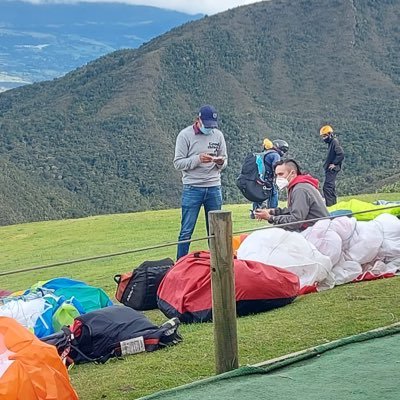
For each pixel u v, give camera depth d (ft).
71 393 13.19
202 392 14.56
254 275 21.79
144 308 24.02
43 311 19.60
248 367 15.64
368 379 14.58
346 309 21.24
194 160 28.45
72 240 54.29
